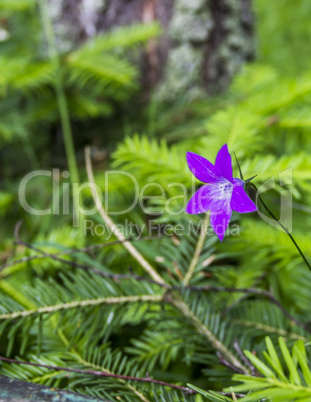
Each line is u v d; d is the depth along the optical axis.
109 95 0.92
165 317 0.52
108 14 0.95
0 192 0.79
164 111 0.95
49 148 0.94
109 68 0.83
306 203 0.75
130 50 0.95
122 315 0.52
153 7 0.95
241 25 1.01
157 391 0.47
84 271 0.54
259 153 0.77
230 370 0.49
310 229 0.70
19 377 0.48
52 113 0.88
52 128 0.94
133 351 0.54
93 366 0.49
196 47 0.96
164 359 0.55
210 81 0.98
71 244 0.65
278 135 0.80
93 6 0.94
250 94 0.88
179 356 0.60
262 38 1.65
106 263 0.64
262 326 0.55
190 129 0.83
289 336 0.53
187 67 0.96
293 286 0.62
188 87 0.96
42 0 0.93
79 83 0.89
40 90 0.90
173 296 0.52
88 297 0.52
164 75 0.96
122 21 0.95
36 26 0.94
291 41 1.69
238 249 0.64
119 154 0.59
